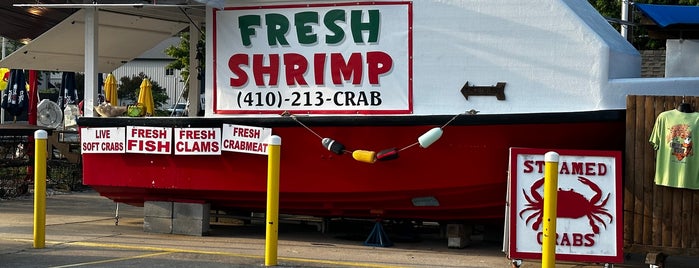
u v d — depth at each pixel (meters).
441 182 8.44
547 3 8.10
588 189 7.47
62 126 15.84
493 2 8.26
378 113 8.65
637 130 7.50
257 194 9.20
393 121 8.38
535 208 7.49
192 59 11.33
